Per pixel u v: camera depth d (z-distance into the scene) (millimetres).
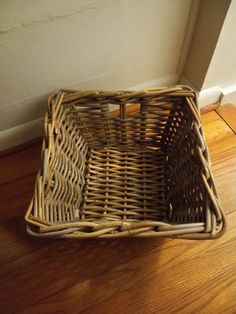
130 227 527
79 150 790
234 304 704
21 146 927
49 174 611
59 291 712
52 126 633
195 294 713
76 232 530
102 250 765
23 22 604
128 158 829
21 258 751
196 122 653
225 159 925
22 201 838
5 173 887
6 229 791
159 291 716
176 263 751
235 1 671
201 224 525
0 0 548
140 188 780
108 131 810
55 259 751
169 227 521
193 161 652
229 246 775
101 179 789
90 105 724
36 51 681
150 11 718
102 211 743
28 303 697
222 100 1018
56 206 645
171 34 820
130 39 771
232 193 860
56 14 620
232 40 788
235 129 989
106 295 710
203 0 749
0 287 713
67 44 700
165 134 820
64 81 801
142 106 740
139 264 749
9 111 810
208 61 840
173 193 743
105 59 794
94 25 686
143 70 901
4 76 704
